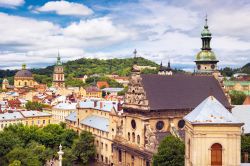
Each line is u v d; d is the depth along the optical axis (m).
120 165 169.88
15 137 161.75
